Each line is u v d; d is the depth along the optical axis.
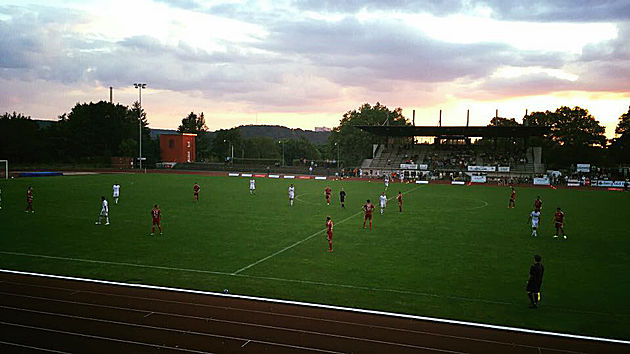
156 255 21.52
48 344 12.04
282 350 11.80
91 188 52.72
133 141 106.31
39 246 23.08
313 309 14.75
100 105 114.38
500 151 88.44
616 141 103.25
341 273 18.69
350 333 12.91
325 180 74.25
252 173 88.75
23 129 101.94
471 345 12.19
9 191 48.56
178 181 65.44
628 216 35.44
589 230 28.94
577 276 18.47
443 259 21.08
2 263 19.84
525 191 58.69
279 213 35.16
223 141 146.38
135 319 13.79
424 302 15.39
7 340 12.26
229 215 33.88
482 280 17.83
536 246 24.02
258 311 14.54
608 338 12.65
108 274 18.39
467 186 66.31
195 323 13.53
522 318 14.02
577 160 92.00
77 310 14.48
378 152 93.50
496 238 26.09
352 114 120.19
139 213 34.25
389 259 21.02
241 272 18.80
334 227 29.41
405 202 44.28
